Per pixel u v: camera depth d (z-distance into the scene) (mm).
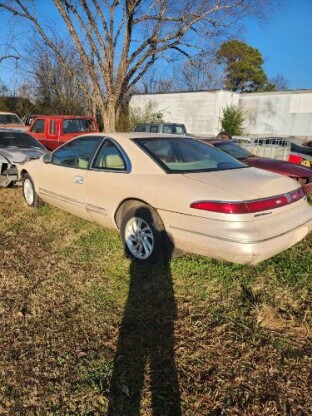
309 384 2414
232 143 8297
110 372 2518
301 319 3105
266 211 3340
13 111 27359
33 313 3176
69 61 23891
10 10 14961
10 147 8195
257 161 7391
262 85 50250
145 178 3920
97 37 15422
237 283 3623
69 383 2424
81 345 2783
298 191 3799
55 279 3752
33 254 4344
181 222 3533
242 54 47375
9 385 2404
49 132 11906
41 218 5617
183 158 4172
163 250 3838
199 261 4027
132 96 27344
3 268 3982
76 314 3170
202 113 24438
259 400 2297
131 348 2754
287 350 2734
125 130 21906
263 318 3121
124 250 4234
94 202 4527
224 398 2318
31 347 2756
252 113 24906
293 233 3525
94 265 4059
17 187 7762
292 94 23188
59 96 28094
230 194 3318
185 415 2203
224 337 2873
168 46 15320
